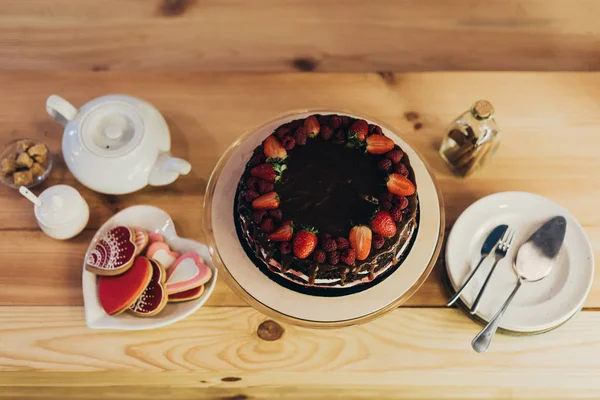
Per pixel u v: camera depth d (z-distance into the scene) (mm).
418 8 1687
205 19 1662
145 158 1328
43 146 1422
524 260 1280
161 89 1526
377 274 1260
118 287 1239
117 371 1247
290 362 1254
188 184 1431
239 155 1385
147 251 1303
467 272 1283
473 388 1303
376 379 1256
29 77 1536
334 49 1627
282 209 1208
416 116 1505
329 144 1290
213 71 1563
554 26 1678
